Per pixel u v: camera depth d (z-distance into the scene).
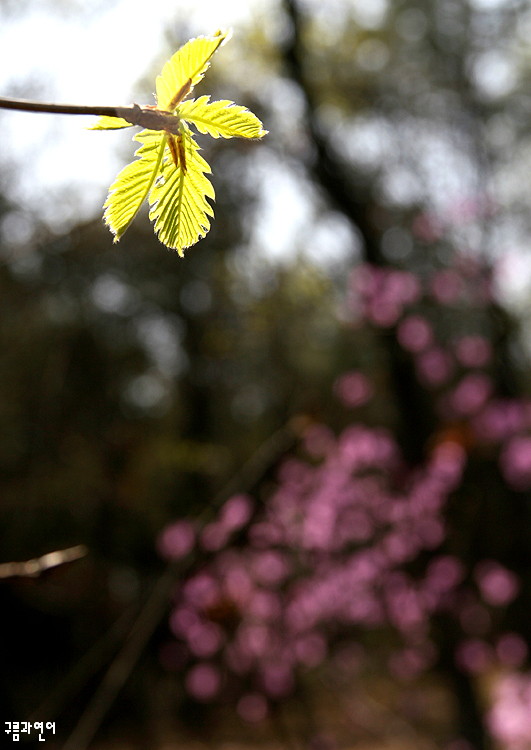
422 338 7.02
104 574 5.96
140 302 7.74
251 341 8.80
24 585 0.89
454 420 6.71
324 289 8.87
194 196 0.58
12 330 6.69
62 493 6.38
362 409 8.33
